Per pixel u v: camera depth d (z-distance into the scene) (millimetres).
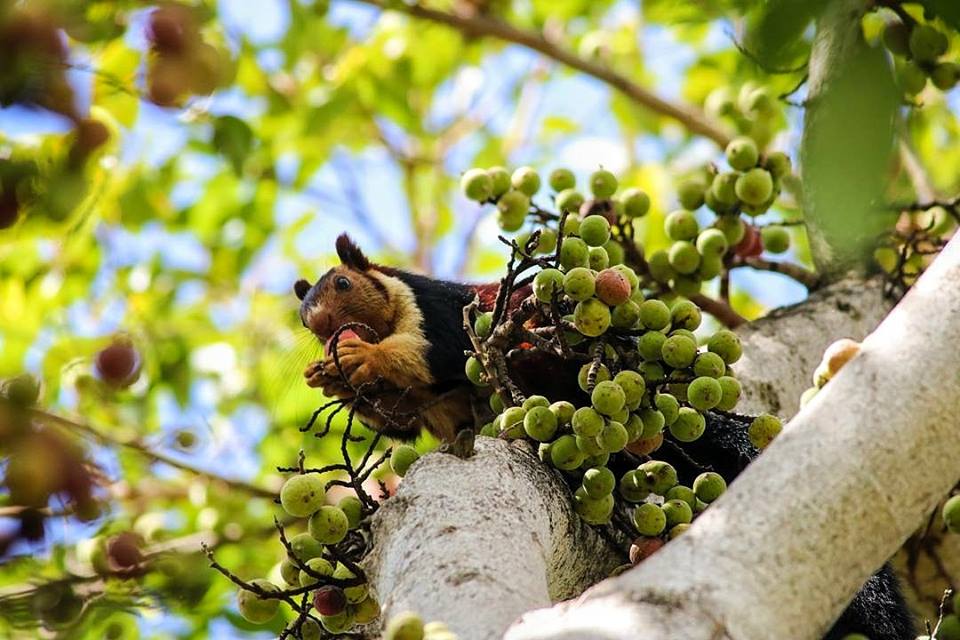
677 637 3844
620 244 8750
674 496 6234
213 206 15500
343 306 11078
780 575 4137
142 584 8953
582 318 6094
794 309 9188
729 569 4098
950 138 15352
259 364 14305
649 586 4027
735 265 9477
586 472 6098
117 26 7371
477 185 8336
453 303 10828
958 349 4680
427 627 4367
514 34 14469
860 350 4812
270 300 15328
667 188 15977
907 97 8766
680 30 16594
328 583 5820
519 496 5781
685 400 6402
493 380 6629
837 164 4945
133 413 12523
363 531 6004
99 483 7508
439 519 5434
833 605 4230
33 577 8273
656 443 6352
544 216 8469
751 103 10500
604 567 6379
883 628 7230
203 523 11891
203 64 7535
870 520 4352
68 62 6707
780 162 8758
